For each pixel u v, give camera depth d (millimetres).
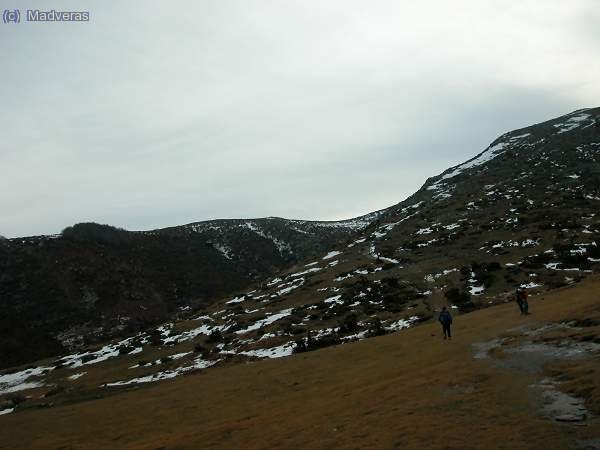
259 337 71500
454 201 139500
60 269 159625
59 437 33062
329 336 61969
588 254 70312
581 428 12883
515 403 16078
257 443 19953
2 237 176250
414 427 16125
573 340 22266
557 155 148625
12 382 81812
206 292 176875
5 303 137375
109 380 67875
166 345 84250
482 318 40812
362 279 89250
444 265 85312
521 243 85438
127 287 161625
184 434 26016
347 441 16656
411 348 35938
